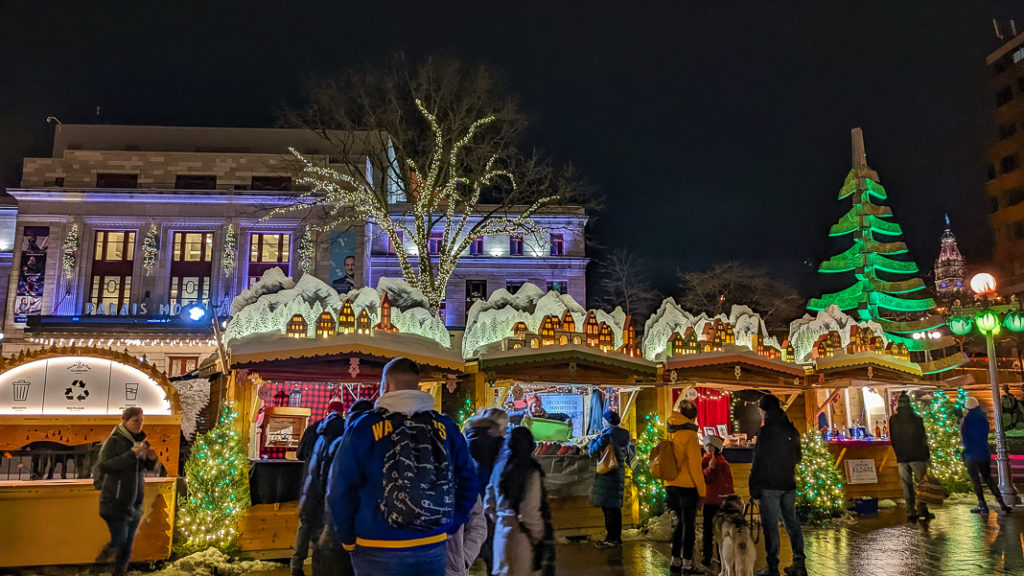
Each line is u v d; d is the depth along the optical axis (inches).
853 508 535.2
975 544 393.7
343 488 155.0
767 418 323.6
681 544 325.7
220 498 355.6
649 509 445.4
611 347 460.4
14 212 1667.1
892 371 583.8
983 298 885.2
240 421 393.4
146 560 331.6
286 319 389.7
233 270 1533.0
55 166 1593.3
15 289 1515.7
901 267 984.3
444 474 160.4
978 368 917.8
